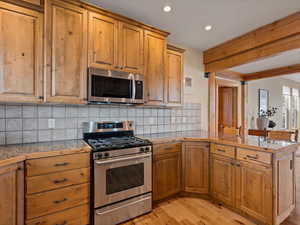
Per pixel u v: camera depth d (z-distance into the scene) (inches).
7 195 52.1
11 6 62.2
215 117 153.7
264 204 71.1
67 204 64.4
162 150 92.8
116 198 74.2
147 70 94.6
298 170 139.4
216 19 93.2
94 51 77.6
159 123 120.0
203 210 86.0
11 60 62.1
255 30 103.3
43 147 67.9
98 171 69.7
